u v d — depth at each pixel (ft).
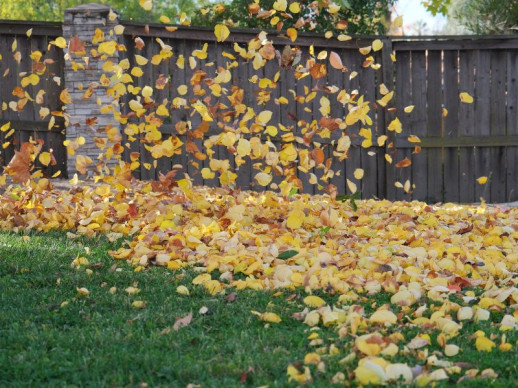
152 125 18.28
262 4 44.55
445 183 31.40
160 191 17.88
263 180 16.75
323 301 11.64
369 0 43.14
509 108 31.30
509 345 9.70
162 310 11.42
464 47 30.78
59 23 28.35
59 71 28.91
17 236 17.29
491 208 25.26
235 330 10.52
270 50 16.72
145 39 28.91
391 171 31.04
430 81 31.04
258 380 8.51
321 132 17.17
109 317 11.10
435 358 9.12
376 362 8.64
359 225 18.90
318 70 16.72
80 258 14.39
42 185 18.61
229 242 15.20
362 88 30.78
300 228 17.74
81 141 18.78
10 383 8.43
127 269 14.24
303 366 8.76
